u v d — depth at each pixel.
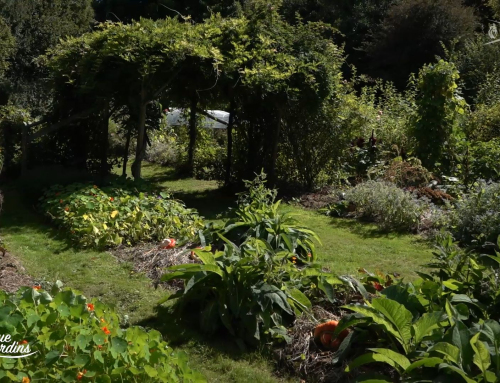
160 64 9.60
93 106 10.82
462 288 4.54
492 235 7.57
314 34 11.15
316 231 8.51
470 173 10.31
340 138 11.51
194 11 29.70
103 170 11.03
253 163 11.53
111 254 6.98
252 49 10.05
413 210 8.55
